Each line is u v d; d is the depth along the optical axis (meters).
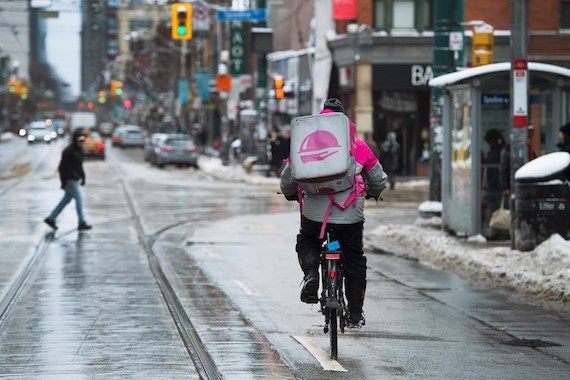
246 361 25.77
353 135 25.38
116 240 56.38
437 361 26.36
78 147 60.84
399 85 122.19
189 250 52.19
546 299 36.50
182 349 27.39
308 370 24.86
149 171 144.50
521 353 27.80
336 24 131.38
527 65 45.72
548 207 44.22
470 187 52.06
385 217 72.00
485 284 40.91
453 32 61.44
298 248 25.98
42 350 27.28
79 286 39.38
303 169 24.39
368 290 39.25
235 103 151.62
